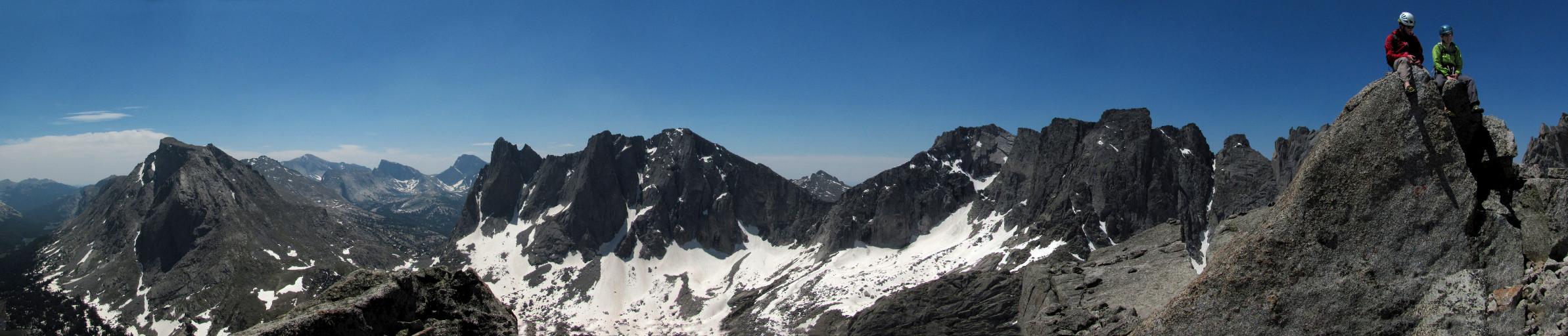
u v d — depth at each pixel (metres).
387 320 19.92
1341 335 18.48
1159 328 21.52
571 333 187.62
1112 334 25.77
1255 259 19.94
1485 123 20.64
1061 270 36.19
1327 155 19.58
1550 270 17.80
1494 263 18.06
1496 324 17.11
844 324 139.62
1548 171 20.34
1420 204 18.42
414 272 22.59
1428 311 17.78
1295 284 19.20
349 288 20.38
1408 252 18.38
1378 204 18.72
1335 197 19.23
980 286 131.00
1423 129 18.62
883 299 146.38
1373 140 18.97
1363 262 18.64
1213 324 20.25
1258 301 19.61
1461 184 18.27
